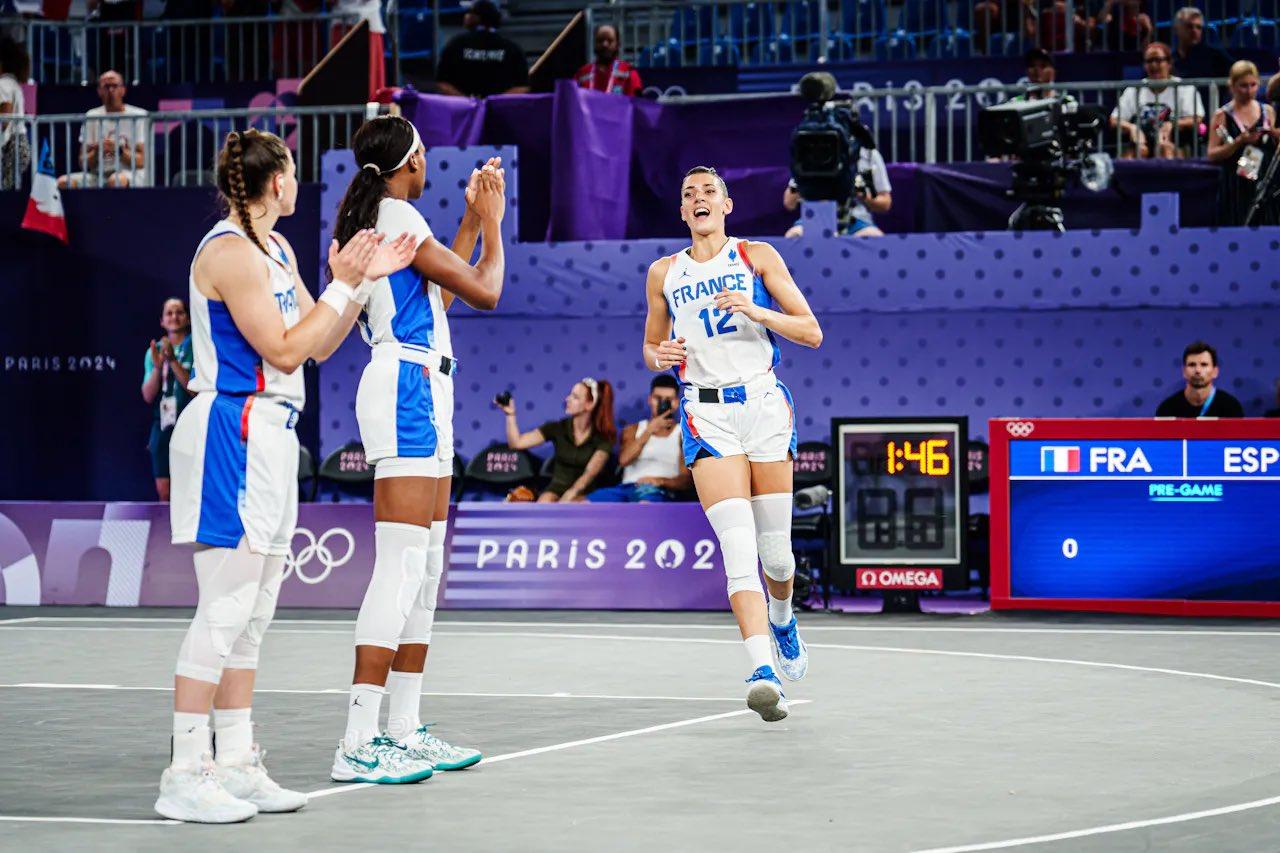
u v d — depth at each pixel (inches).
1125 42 653.9
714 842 190.7
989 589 490.9
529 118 578.6
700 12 693.3
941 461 456.8
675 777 231.6
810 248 530.9
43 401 601.9
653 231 590.6
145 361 591.5
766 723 278.5
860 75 623.5
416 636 238.7
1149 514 449.4
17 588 514.9
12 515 518.3
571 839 192.7
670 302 288.4
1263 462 444.1
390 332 231.8
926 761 242.8
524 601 487.2
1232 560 445.7
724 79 636.7
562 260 546.9
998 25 663.8
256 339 203.2
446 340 237.0
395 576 230.1
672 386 512.4
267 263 208.8
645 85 640.4
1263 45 661.9
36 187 586.9
